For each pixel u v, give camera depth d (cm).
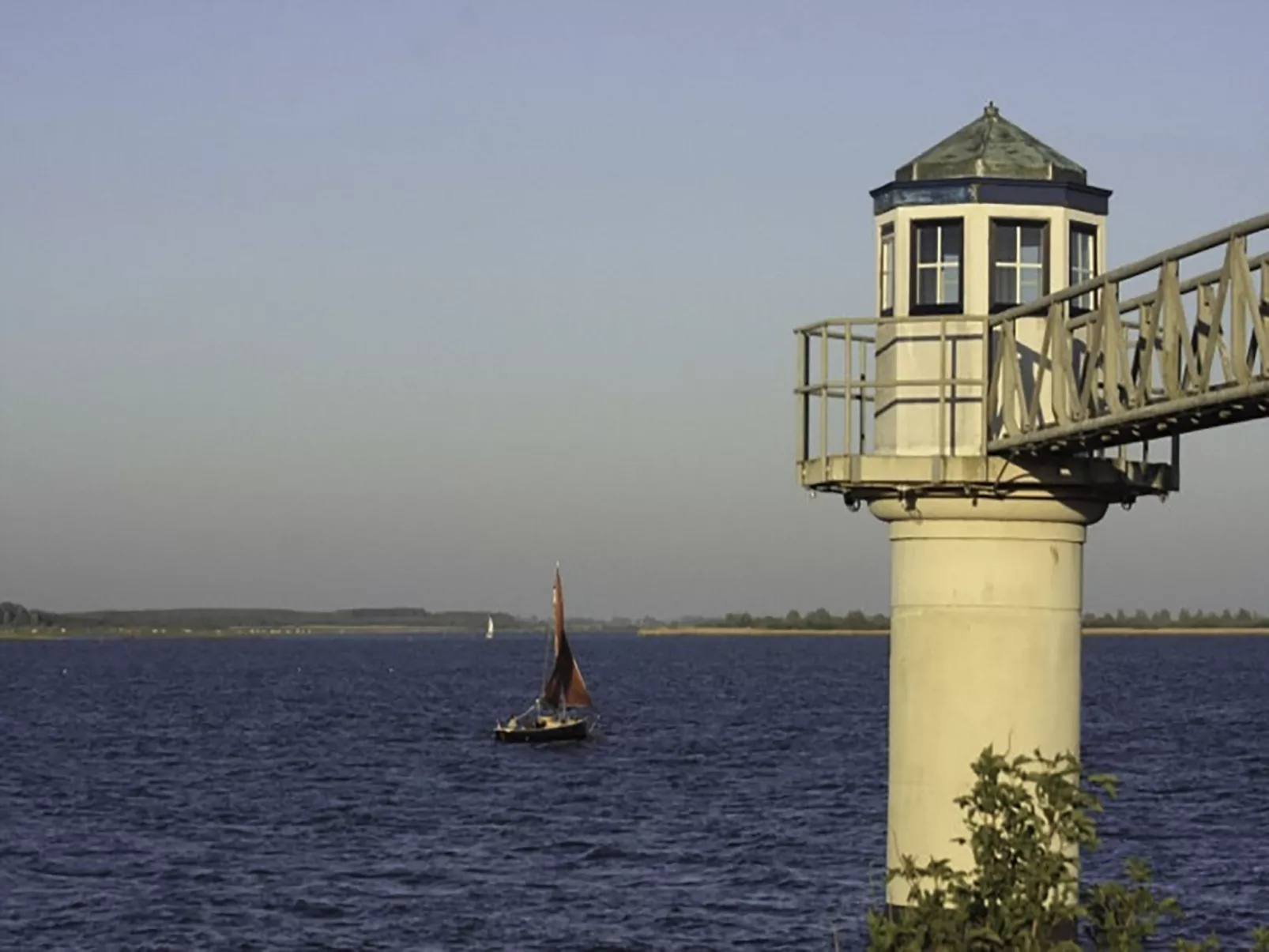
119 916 8494
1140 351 3356
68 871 9731
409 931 8144
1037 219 3909
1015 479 3791
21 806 12744
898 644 3972
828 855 9969
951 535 3891
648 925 8156
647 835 10912
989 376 3847
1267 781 13238
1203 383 3078
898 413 3906
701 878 9312
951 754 3878
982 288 3888
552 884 9194
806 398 4003
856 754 16350
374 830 11412
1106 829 10669
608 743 17975
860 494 3972
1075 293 3525
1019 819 2991
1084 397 3494
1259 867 9200
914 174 3947
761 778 14175
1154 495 3947
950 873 3023
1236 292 2988
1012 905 2927
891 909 3928
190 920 8419
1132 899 2978
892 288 3991
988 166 3900
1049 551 3903
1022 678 3875
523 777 14725
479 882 9312
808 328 3950
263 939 8019
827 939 7812
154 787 14038
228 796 13412
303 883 9331
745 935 7894
